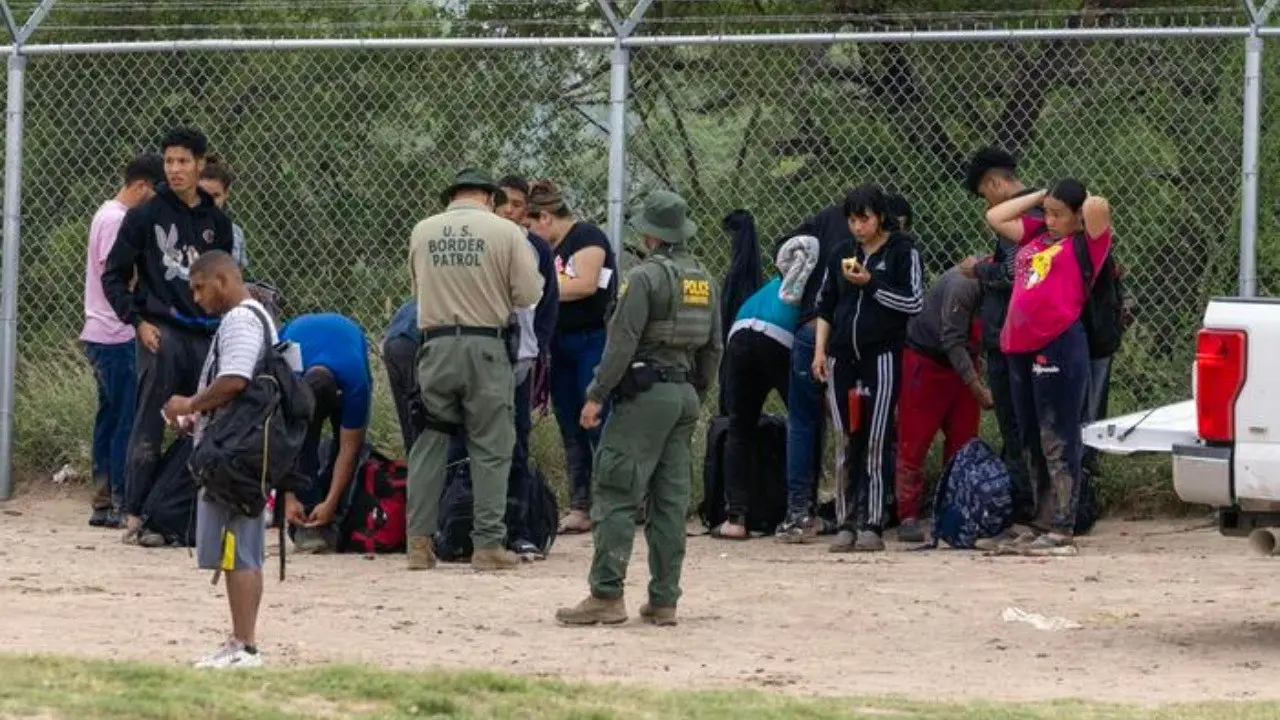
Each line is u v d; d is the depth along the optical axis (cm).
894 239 3903
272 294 4041
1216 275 4319
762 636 3052
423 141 4678
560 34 5100
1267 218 4328
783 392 4162
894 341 3922
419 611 3234
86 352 4391
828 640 3025
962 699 2528
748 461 4228
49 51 4644
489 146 4644
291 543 4056
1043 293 3803
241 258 4134
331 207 4722
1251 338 2903
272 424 2577
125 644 2839
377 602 3319
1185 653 2939
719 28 5366
